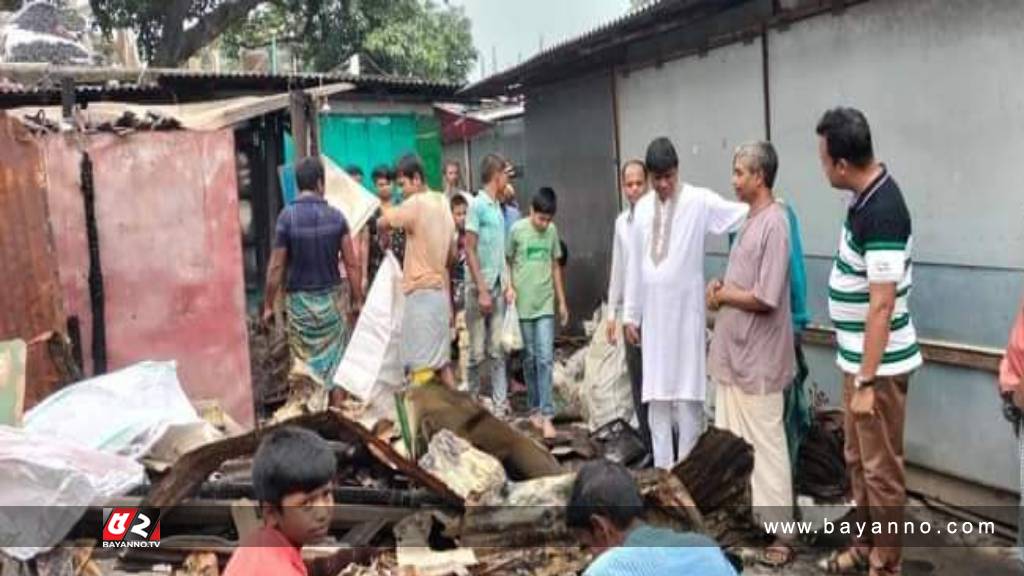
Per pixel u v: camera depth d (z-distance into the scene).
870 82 5.22
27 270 5.78
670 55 7.45
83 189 6.29
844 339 3.96
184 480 4.28
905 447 5.11
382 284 6.44
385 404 6.34
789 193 6.06
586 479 2.38
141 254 6.48
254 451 4.39
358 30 18.42
